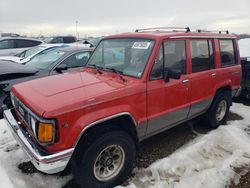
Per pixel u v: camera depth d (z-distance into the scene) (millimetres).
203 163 3809
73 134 2762
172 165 3748
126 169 3340
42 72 6027
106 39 4309
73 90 3107
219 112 5137
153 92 3498
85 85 3273
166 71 3641
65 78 3639
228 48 5129
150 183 3367
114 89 3139
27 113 3039
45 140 2668
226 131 4938
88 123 2844
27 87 3432
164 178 3467
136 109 3332
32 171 3578
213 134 4797
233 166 3771
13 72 5547
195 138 4688
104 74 3781
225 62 5043
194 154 4066
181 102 4039
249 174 3604
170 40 3746
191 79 4148
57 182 3381
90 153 2941
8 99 5195
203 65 4477
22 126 3336
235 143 4441
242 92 6711
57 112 2658
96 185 3107
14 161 3779
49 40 19016
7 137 4484
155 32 4070
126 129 3404
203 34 4488
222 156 4031
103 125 3104
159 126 3809
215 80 4719
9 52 12102
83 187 3062
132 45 3785
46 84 3404
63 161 2756
